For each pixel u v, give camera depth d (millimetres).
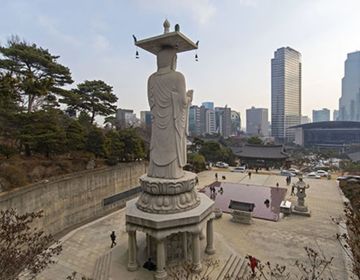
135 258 22156
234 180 60969
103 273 22422
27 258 15172
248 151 86562
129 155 53406
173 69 23516
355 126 167750
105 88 57406
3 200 25391
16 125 37250
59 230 33594
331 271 22328
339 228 32031
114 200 44188
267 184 56750
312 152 128000
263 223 34438
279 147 84938
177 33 20719
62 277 22719
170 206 21469
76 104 54656
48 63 41875
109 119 61781
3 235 15062
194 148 95938
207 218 22875
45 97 45062
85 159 44594
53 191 32938
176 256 22625
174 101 22359
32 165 37188
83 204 37969
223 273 21172
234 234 30828
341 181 54906
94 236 31266
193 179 22891
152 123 23484
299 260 24328
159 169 22891
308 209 39531
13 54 39125
